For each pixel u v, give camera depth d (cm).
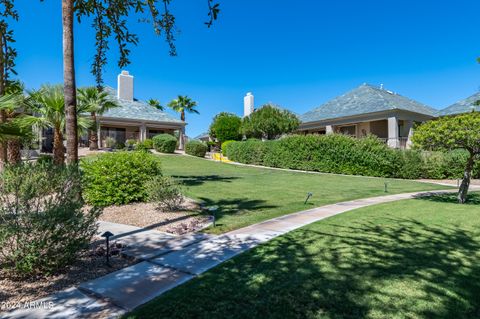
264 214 721
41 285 336
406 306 286
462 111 2244
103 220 654
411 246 469
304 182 1426
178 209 768
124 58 582
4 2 522
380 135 2548
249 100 3888
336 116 2545
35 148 2053
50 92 1131
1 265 356
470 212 747
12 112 1115
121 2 525
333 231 559
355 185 1362
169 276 359
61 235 364
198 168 2044
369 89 2709
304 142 2089
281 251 445
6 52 550
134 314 271
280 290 316
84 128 1295
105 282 343
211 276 354
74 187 401
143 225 614
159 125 3064
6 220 343
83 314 274
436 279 346
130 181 838
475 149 913
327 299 298
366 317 267
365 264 391
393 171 1808
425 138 905
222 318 263
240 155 2575
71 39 586
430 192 1190
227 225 608
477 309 282
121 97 3123
